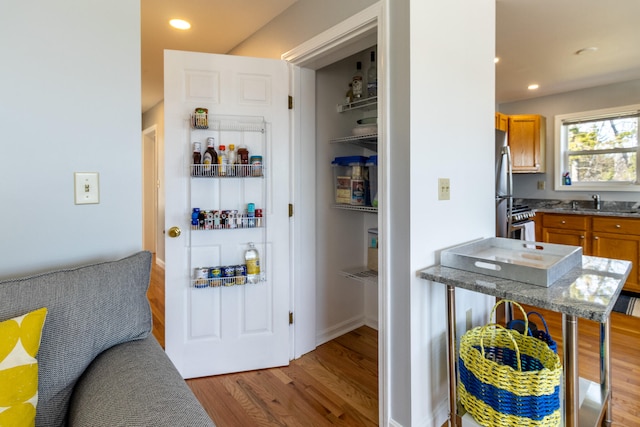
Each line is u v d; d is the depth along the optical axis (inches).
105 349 41.1
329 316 104.7
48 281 38.9
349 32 70.6
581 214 154.5
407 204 60.2
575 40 108.0
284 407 72.7
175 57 79.2
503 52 117.0
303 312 94.6
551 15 91.9
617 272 58.2
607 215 147.3
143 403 32.4
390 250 63.2
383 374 65.1
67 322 37.9
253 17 93.9
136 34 53.4
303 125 91.7
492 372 50.6
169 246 80.1
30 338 32.4
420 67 60.6
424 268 62.3
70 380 37.5
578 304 43.4
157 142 199.0
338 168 103.0
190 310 82.0
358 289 113.5
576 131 171.0
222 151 81.4
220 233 83.7
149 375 36.8
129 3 52.8
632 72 138.9
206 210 81.9
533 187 183.0
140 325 44.3
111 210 52.3
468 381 55.3
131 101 53.3
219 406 72.9
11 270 45.9
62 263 49.1
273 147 86.8
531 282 52.1
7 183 45.4
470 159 74.2
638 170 154.2
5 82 45.0
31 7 46.3
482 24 77.3
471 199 74.9
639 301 136.9
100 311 40.4
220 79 82.4
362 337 106.5
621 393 76.0
